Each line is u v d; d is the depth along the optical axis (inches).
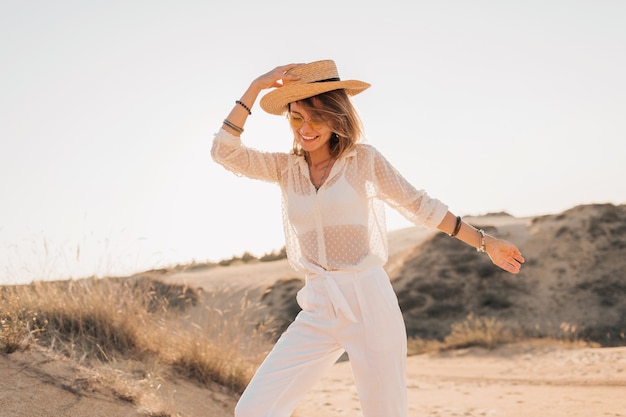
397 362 126.3
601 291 1208.8
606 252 1309.1
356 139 129.4
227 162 133.8
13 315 216.4
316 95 128.0
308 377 128.5
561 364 495.5
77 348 219.6
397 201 131.1
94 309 239.0
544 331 1118.4
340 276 126.5
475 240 133.2
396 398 125.8
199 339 253.9
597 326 1117.1
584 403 299.3
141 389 201.9
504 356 588.1
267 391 125.0
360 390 126.6
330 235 127.0
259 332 287.9
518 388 387.9
